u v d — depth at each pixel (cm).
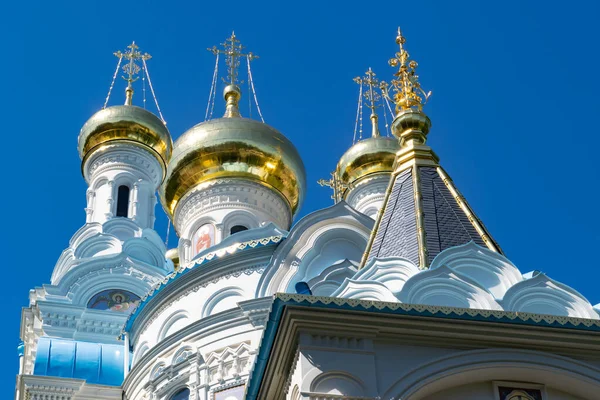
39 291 4009
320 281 3028
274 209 3809
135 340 3478
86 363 3541
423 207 2228
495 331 1842
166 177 3897
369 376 1773
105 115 4722
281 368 1886
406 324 1828
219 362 3114
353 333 1811
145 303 3391
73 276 4047
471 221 2209
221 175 3788
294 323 1798
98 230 4347
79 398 3456
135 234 4353
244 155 3778
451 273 1991
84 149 4731
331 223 3222
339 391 1755
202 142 3781
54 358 3541
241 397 3045
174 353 3203
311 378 1761
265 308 3100
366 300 1823
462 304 1964
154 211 4641
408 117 2419
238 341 3120
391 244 2206
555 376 1834
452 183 2300
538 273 2012
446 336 1833
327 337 1803
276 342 1861
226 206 3747
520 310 1969
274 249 3272
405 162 2364
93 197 4597
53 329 3891
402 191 2308
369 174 4512
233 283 3247
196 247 3722
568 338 1855
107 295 4047
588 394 1848
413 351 1820
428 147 2383
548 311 1978
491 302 1962
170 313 3303
